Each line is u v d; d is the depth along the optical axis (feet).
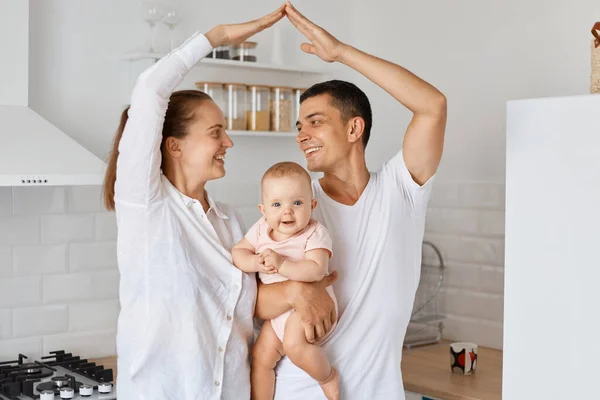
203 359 6.05
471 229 11.21
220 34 6.19
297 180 6.24
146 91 5.81
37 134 9.03
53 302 10.20
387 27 12.35
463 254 11.32
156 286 6.07
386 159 12.25
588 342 7.21
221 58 11.09
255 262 6.17
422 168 6.54
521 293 7.64
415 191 6.61
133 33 10.71
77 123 10.28
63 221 10.23
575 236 7.27
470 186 11.21
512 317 7.71
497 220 10.92
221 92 10.91
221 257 6.28
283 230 6.26
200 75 11.32
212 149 6.31
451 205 11.46
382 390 6.53
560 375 7.40
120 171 6.00
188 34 11.20
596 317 7.14
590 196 7.16
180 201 6.28
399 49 12.19
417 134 6.37
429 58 11.78
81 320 10.41
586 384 7.23
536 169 7.51
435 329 11.32
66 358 9.96
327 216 6.69
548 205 7.43
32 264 10.03
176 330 6.07
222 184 11.62
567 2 10.17
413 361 10.36
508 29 10.80
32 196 10.00
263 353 6.39
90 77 10.36
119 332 6.26
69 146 9.02
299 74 12.34
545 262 7.47
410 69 12.05
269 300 6.29
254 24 6.27
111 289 10.64
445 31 11.55
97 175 8.71
